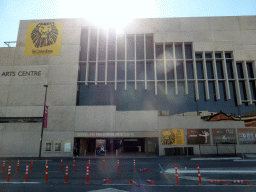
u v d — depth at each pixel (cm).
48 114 2767
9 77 2933
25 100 2838
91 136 2681
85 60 3027
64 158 2400
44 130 2731
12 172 1353
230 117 2750
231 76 2912
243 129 2659
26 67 2952
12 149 2706
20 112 2803
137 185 863
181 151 2555
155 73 2841
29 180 1045
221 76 2917
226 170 1312
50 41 3014
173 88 2881
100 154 2698
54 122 2744
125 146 3559
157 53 3002
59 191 789
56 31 3042
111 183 949
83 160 2148
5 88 2892
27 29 3092
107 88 2933
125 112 2733
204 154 2520
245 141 2619
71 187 862
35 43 3027
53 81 2873
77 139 2869
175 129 2662
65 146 2669
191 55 2973
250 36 2997
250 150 2586
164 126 2675
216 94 2803
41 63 2950
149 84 2920
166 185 895
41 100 2823
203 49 2900
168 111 2816
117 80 2878
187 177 1109
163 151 2606
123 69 2964
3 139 2744
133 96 2891
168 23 2997
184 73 2845
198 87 2883
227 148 2581
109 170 1392
